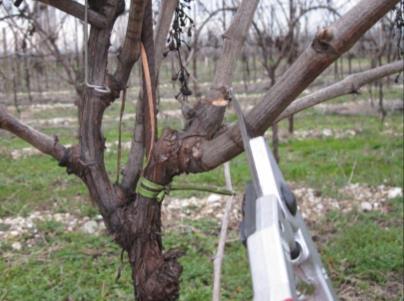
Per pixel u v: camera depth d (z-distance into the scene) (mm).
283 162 7359
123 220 1298
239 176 6457
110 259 4219
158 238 1317
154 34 1331
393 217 5094
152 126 1234
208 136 1195
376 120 10711
